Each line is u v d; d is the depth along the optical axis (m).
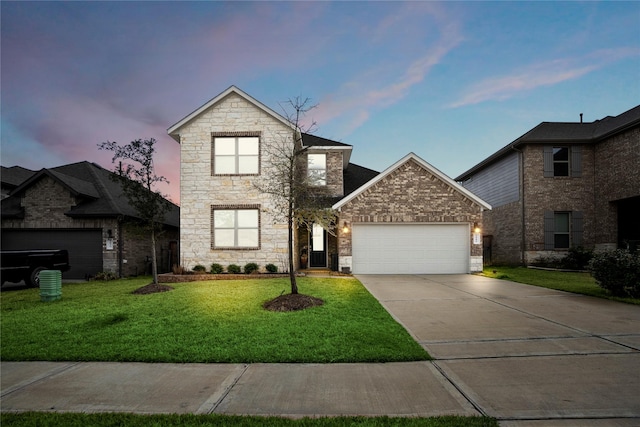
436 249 15.19
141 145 11.04
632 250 15.48
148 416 3.18
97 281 14.55
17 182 19.00
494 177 21.34
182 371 4.39
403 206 15.09
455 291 10.17
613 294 9.12
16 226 16.06
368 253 15.12
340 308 7.76
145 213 11.07
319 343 5.32
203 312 7.49
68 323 6.73
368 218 15.02
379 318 6.84
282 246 14.64
